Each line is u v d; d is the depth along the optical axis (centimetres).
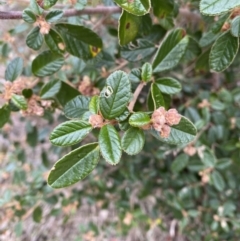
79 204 30
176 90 14
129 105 13
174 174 28
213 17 17
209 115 24
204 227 31
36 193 27
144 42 17
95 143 11
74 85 20
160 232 38
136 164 30
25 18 14
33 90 18
